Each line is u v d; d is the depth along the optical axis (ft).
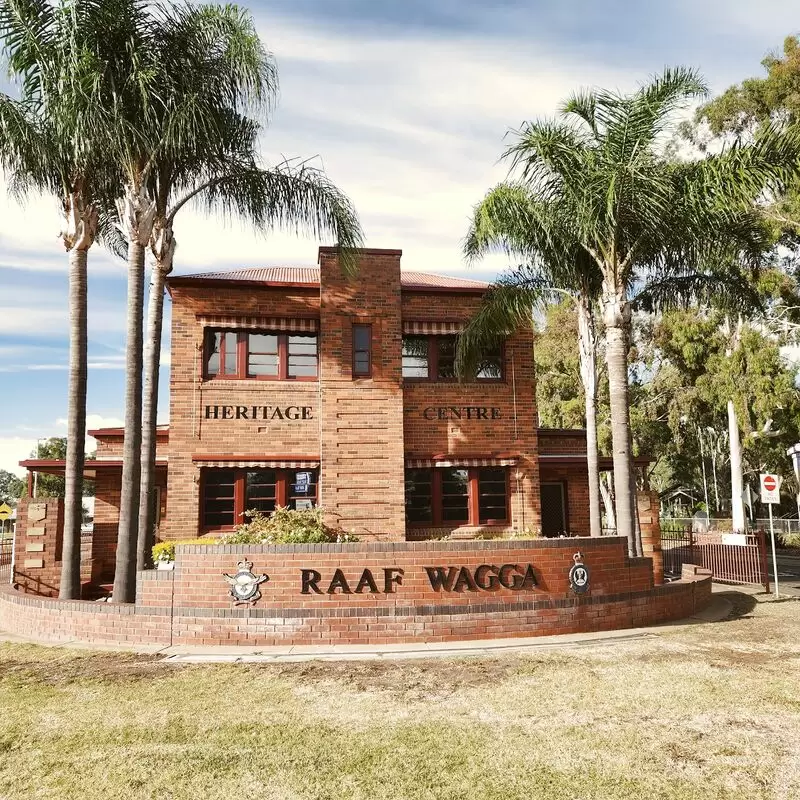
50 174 43.37
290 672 28.58
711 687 25.75
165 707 23.71
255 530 41.09
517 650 32.71
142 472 44.32
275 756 19.15
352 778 17.67
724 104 90.63
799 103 86.48
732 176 46.16
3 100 40.86
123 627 35.47
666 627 38.88
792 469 140.87
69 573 40.91
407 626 34.73
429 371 62.39
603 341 96.99
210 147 44.27
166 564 44.47
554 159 47.29
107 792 16.88
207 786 17.21
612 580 38.99
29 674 28.81
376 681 27.07
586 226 46.06
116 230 55.31
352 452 57.72
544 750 19.52
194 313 58.65
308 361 60.59
